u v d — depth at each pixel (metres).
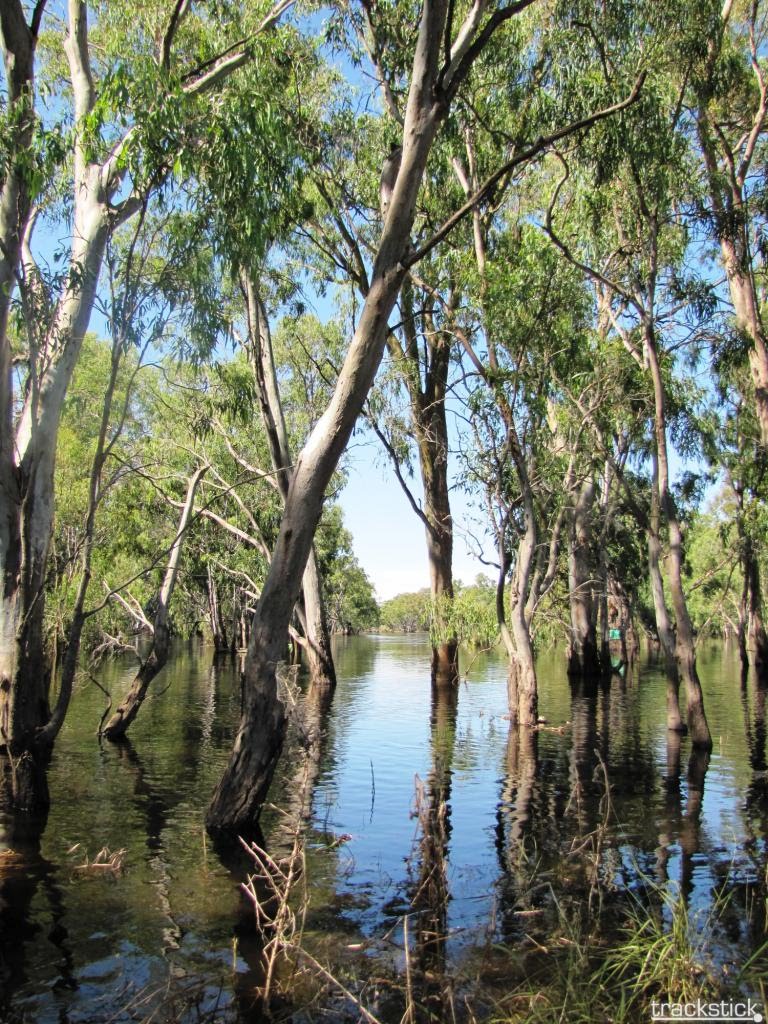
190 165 8.68
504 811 9.77
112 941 5.86
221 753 13.73
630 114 12.34
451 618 23.17
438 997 5.01
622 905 6.57
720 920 6.20
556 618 26.02
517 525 19.95
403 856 7.90
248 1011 4.85
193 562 33.94
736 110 18.27
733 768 12.67
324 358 26.67
